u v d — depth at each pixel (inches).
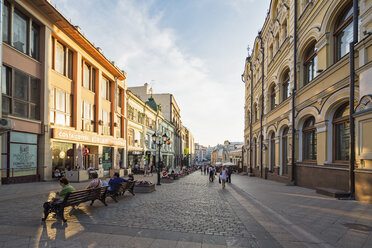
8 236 182.5
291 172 627.5
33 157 554.6
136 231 203.9
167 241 181.6
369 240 184.2
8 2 502.9
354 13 370.6
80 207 296.4
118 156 936.3
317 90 502.0
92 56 820.6
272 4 842.2
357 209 287.9
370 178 321.4
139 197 392.5
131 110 1206.3
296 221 240.4
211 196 429.7
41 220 228.8
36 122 558.9
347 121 416.8
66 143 677.9
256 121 1111.0
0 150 462.0
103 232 198.1
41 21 582.6
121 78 1051.9
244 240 187.6
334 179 430.6
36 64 574.9
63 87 680.4
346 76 396.8
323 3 482.3
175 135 2529.5
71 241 175.2
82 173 598.5
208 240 186.4
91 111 834.2
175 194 443.2
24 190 409.4
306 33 564.1
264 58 972.6
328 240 185.0
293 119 620.7
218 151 3651.6
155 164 1637.6
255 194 440.1
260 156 979.9
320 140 484.7
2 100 478.0
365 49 337.1
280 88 762.8
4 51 484.1
